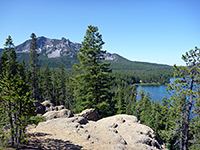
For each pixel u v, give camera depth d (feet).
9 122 24.68
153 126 122.01
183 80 47.78
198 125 49.39
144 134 46.03
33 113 26.89
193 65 46.19
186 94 45.93
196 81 45.32
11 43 96.68
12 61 95.09
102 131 43.88
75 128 42.37
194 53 45.78
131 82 530.68
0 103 24.50
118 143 38.04
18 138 25.58
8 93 24.71
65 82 191.62
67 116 54.60
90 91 73.10
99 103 70.54
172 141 92.73
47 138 34.30
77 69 75.51
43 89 170.91
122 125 49.78
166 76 577.84
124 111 151.64
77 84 75.36
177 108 49.37
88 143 34.47
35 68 126.21
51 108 69.56
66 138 35.76
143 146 38.70
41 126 42.93
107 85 74.69
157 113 115.24
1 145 23.95
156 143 43.09
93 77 69.82
